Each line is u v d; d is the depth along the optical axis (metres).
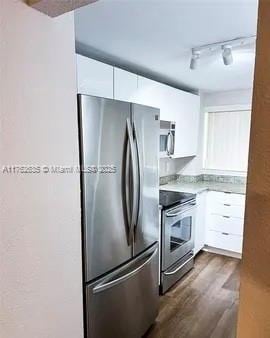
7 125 0.89
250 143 0.43
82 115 1.46
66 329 1.18
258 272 0.43
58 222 1.10
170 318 2.31
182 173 4.08
